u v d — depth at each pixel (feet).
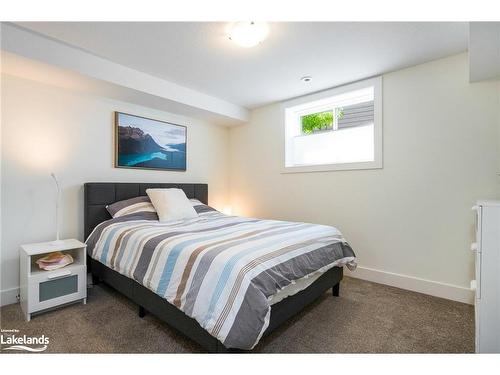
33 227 7.63
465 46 7.06
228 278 4.33
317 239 6.47
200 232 6.65
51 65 6.75
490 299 4.72
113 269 6.98
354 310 6.73
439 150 7.76
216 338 4.25
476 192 7.20
